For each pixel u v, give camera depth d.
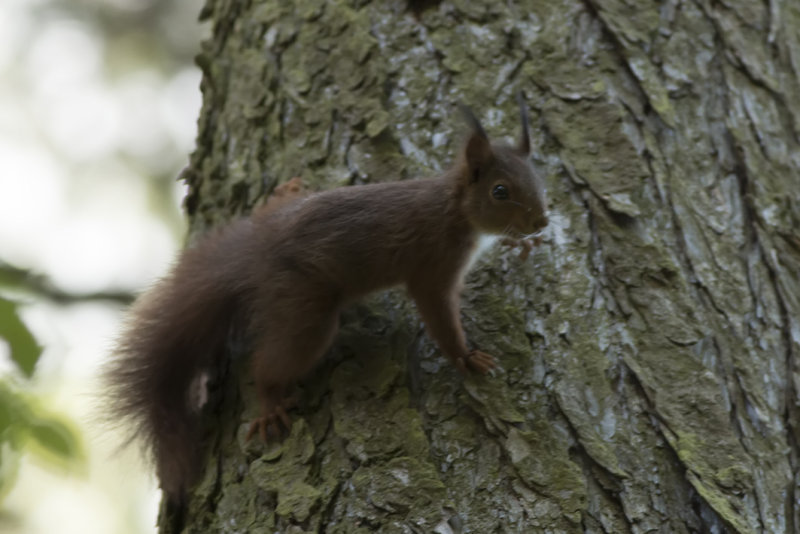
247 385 8.23
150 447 8.70
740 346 7.67
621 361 7.51
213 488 7.59
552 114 8.95
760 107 9.16
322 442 7.43
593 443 7.03
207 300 8.71
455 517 6.70
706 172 8.72
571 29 9.48
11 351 9.48
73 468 9.91
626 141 8.73
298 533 6.85
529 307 7.96
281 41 10.02
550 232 8.32
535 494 6.77
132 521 17.16
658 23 9.55
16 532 16.62
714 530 6.66
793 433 7.30
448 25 9.63
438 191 8.43
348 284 8.37
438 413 7.40
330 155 9.12
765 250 8.24
